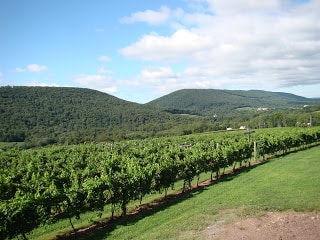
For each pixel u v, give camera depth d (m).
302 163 25.47
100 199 13.23
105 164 18.67
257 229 10.38
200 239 9.87
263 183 18.23
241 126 110.88
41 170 22.31
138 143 55.50
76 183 12.97
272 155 35.72
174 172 17.89
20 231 10.48
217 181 21.81
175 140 62.25
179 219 12.34
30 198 10.91
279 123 101.56
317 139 44.69
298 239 9.41
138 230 11.73
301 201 13.22
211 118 162.25
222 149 24.89
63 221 14.62
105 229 12.36
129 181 14.39
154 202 17.05
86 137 87.75
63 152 40.25
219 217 12.05
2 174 18.22
